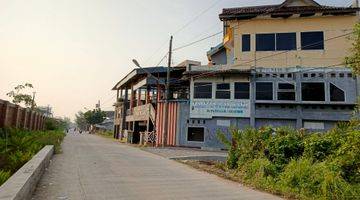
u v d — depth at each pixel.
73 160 13.80
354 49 9.71
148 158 16.84
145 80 34.41
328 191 7.95
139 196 7.49
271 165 10.63
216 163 15.33
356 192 7.94
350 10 26.02
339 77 25.22
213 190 8.86
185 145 27.78
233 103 26.91
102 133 72.19
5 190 5.18
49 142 17.95
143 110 34.62
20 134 15.77
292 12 26.77
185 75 28.69
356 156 8.50
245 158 12.63
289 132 12.07
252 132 12.99
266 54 27.25
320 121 25.30
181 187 9.01
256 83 26.67
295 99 25.66
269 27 27.56
